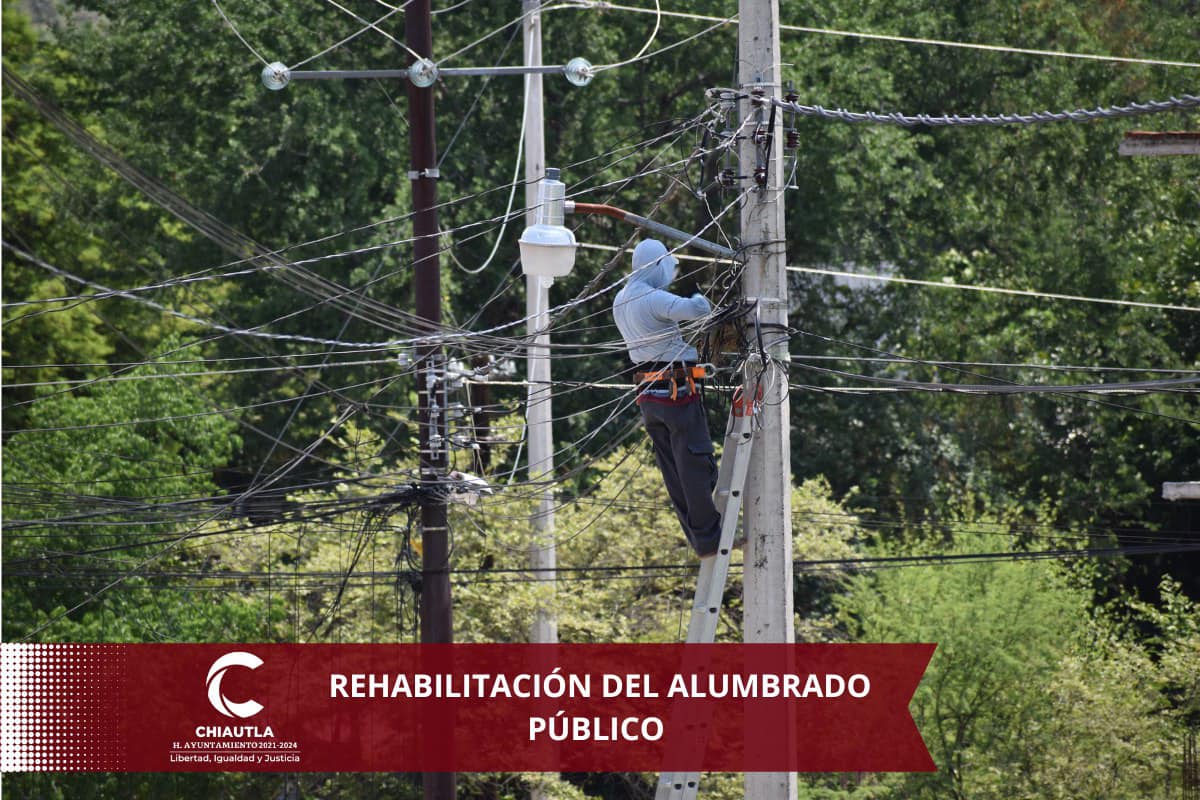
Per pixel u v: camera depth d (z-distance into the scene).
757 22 37.66
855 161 101.62
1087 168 112.19
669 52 106.19
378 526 57.09
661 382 36.38
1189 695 79.75
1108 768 75.25
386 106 100.00
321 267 97.62
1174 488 42.34
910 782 76.75
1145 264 108.88
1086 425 110.00
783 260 37.56
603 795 87.44
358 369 100.75
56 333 102.31
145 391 78.12
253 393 103.94
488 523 70.94
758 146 37.31
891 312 108.38
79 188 103.00
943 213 110.94
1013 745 76.69
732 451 37.44
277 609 72.50
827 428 109.88
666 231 37.97
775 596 37.00
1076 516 108.06
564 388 102.06
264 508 54.31
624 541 76.12
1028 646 78.31
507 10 101.50
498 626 70.00
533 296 66.75
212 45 99.50
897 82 112.25
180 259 104.38
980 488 108.19
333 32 100.25
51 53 110.44
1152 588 112.06
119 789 66.44
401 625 64.88
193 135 104.19
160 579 70.88
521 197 102.56
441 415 50.84
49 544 66.31
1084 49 112.50
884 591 81.75
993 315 108.88
